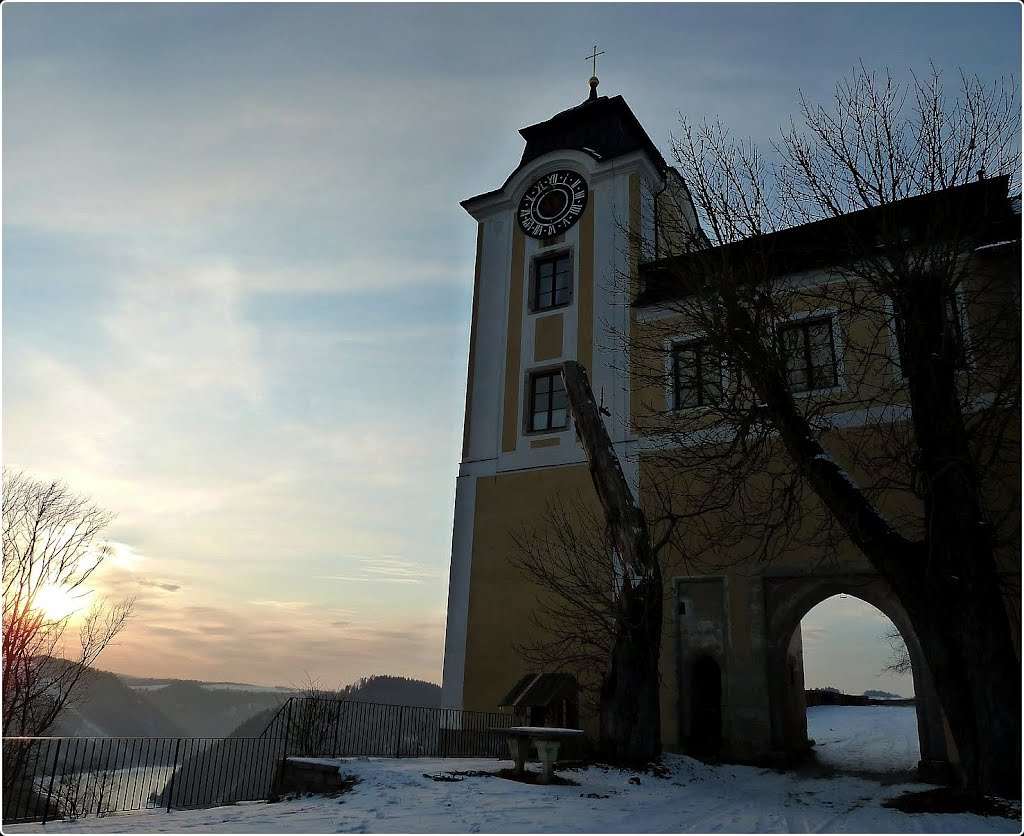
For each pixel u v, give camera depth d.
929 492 12.33
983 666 11.32
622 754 14.51
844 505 13.05
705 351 16.95
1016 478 16.17
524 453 23.59
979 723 11.20
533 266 26.02
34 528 24.50
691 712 18.91
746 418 15.18
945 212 14.33
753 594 18.78
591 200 25.73
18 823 9.52
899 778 16.17
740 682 18.36
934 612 11.86
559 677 17.73
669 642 19.47
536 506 22.73
